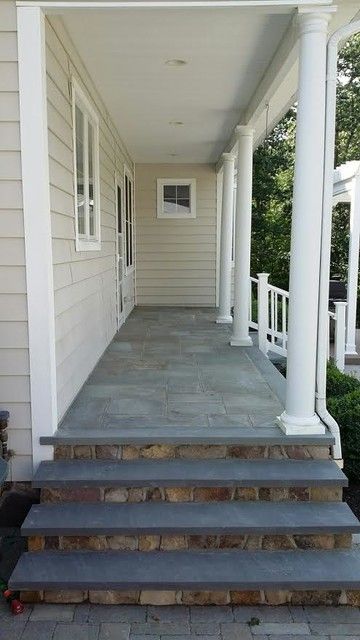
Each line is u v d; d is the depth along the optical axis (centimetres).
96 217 511
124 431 323
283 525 276
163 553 277
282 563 270
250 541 279
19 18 292
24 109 297
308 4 296
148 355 550
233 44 399
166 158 891
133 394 404
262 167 1344
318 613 257
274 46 403
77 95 411
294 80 473
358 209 725
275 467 307
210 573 261
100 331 532
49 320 312
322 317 334
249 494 297
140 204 945
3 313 312
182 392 410
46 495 294
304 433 320
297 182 316
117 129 680
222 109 584
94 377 456
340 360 571
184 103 561
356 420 381
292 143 1488
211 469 303
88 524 275
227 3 299
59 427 331
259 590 260
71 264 380
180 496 296
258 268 1384
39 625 246
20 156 301
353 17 329
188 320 800
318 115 309
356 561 272
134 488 295
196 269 961
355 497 364
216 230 952
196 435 316
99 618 251
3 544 306
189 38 385
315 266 320
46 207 306
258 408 371
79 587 256
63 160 356
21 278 309
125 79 480
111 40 389
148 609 258
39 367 314
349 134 1592
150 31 373
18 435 318
